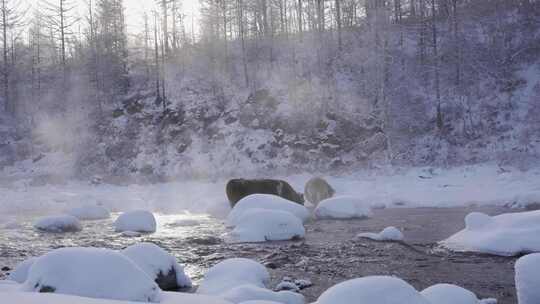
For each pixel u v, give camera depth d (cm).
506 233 1107
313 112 4025
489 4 4575
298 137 3878
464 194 2141
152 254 848
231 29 5731
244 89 4672
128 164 4066
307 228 1580
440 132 3612
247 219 1441
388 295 508
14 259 1159
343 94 4147
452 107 3819
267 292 691
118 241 1402
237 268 823
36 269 650
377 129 3750
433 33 4312
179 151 4094
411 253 1122
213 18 5419
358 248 1205
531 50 4084
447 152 3375
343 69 4534
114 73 5256
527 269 618
